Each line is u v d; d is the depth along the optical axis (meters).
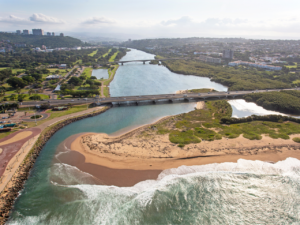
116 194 89.31
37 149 116.06
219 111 186.88
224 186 96.19
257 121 161.75
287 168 109.19
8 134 128.88
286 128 149.38
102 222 77.31
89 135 136.62
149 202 86.06
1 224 74.38
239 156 117.06
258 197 91.06
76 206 83.19
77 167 104.31
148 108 196.75
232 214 82.62
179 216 80.81
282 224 78.94
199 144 126.31
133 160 110.38
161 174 101.81
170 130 145.25
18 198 85.81
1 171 95.44
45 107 174.38
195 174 102.69
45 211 80.69
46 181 95.00
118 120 165.25
